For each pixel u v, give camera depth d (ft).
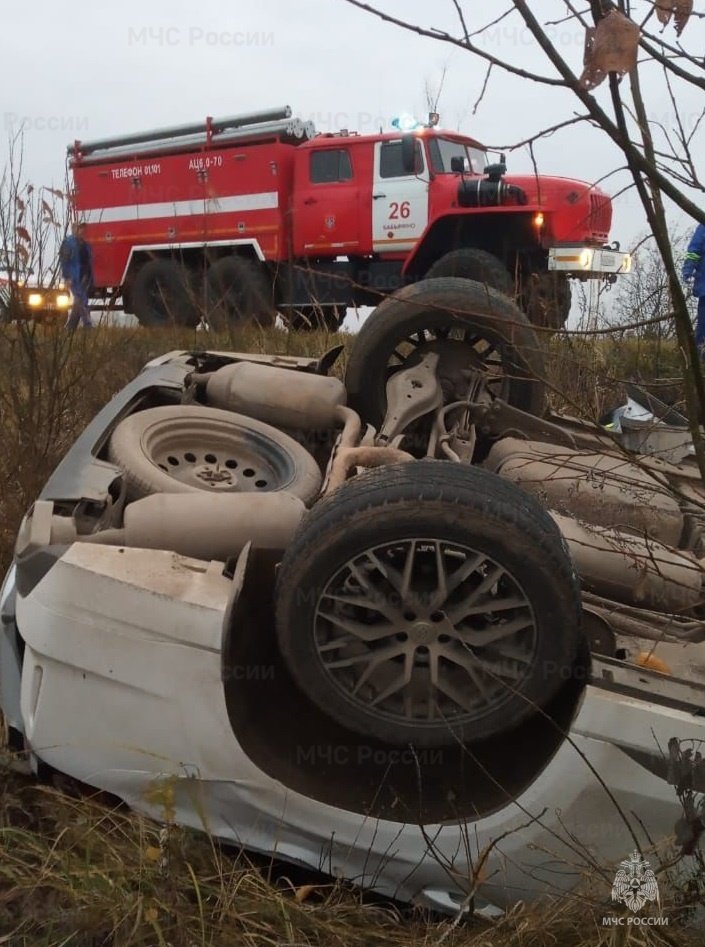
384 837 6.31
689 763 5.42
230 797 6.40
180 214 32.30
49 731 6.54
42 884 6.21
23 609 6.63
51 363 12.27
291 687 7.12
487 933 5.99
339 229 29.63
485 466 9.79
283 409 10.14
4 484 11.33
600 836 5.98
